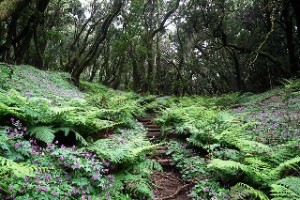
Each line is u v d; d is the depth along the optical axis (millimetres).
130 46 32031
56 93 12117
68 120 6562
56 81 17375
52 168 4719
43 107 6520
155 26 35469
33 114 6078
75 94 14023
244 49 25281
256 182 5305
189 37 39000
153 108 16672
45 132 5656
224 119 8641
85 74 51781
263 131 8094
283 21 22594
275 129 8148
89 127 7125
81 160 5180
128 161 6082
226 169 5758
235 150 6547
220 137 6973
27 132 5816
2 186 3930
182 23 35438
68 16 35188
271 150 6117
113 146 6504
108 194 4969
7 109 5832
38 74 16828
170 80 45250
